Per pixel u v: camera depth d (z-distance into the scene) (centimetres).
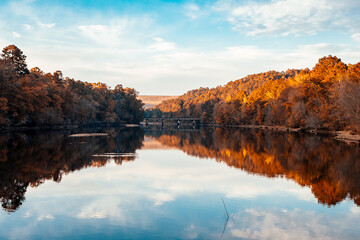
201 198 1816
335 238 1241
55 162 3064
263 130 10375
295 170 2761
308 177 2450
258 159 3462
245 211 1570
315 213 1548
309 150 4156
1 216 1475
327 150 4128
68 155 3584
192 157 3750
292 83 10931
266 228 1337
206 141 6291
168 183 2227
